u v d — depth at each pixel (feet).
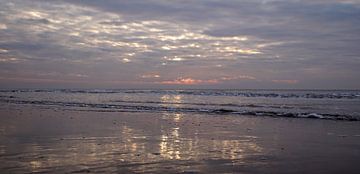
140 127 64.39
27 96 229.86
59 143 46.44
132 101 163.84
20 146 44.16
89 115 87.45
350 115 91.04
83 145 45.16
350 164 35.78
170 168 33.35
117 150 41.93
